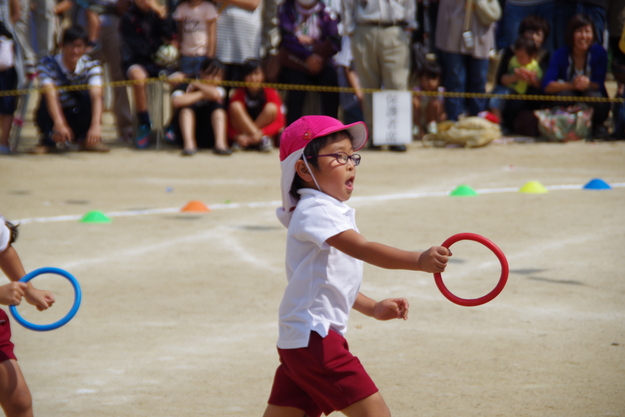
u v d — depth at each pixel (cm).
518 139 2552
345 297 539
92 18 2534
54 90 2286
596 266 1138
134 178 2008
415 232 1362
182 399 683
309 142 543
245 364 775
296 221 535
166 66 2409
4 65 2217
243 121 2366
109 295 1015
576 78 2470
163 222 1488
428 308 962
